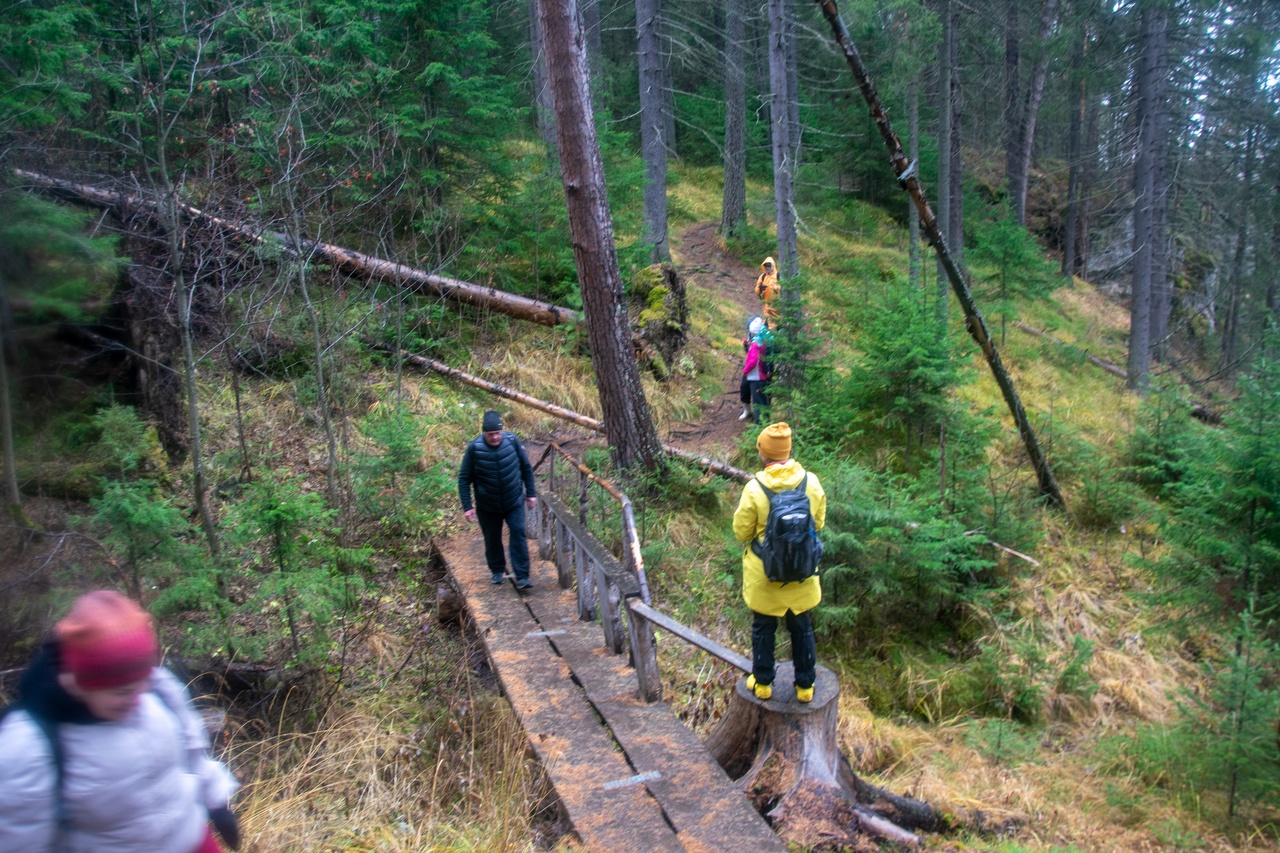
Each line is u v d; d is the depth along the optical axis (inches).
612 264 350.9
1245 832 239.9
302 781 188.4
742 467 407.8
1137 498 433.1
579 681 210.7
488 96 470.3
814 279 726.5
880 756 257.0
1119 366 807.7
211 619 231.0
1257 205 862.5
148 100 253.1
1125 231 1109.7
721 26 1075.3
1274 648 277.4
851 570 314.0
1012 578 370.3
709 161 1112.8
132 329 287.7
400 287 387.5
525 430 413.4
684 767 173.0
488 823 173.3
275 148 305.7
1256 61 759.1
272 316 323.0
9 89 223.5
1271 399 309.0
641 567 209.0
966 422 409.1
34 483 232.2
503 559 272.1
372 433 326.6
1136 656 349.4
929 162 935.0
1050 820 230.7
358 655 247.0
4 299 224.4
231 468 313.6
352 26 391.2
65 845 78.3
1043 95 1088.8
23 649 192.1
